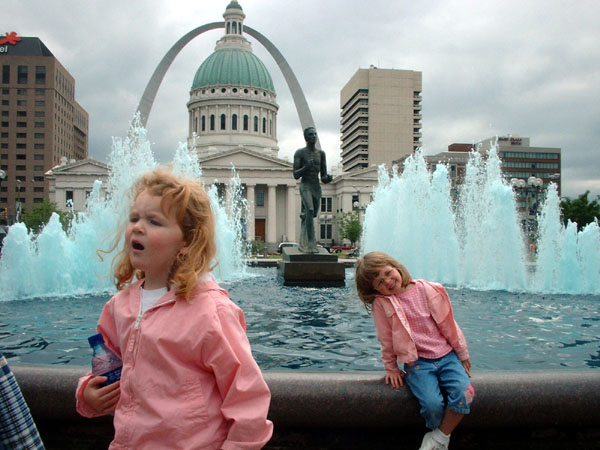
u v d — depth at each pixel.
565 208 58.16
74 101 135.00
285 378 3.76
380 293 3.69
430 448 3.38
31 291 14.03
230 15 101.94
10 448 1.74
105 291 14.21
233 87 95.88
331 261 14.90
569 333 7.78
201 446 1.98
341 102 155.12
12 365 3.99
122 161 20.72
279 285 15.20
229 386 2.04
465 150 108.94
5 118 115.19
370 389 3.66
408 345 3.50
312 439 3.77
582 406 3.69
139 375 2.07
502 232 16.70
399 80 132.75
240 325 2.17
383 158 131.62
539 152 109.31
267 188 83.44
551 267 16.56
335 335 7.40
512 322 8.84
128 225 2.24
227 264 21.38
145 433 2.00
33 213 65.12
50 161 115.75
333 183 86.31
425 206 19.56
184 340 2.03
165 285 2.25
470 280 18.14
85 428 3.80
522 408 3.66
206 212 2.28
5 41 117.81
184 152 27.12
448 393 3.41
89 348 6.75
